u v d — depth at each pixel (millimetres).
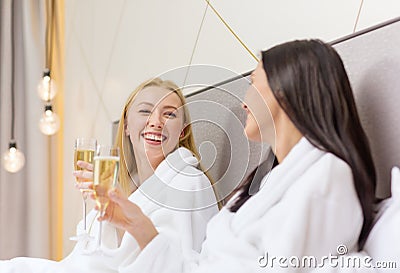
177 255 1297
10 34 2846
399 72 1156
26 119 2822
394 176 1089
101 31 2662
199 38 1967
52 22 2938
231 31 1809
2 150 2785
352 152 1091
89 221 1588
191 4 2033
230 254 1120
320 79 1135
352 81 1293
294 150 1134
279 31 1601
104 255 1381
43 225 2770
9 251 2775
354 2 1352
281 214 1060
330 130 1106
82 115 2746
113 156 1195
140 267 1280
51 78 2883
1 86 2807
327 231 1035
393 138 1158
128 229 1310
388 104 1179
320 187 1043
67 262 1469
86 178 1372
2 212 2760
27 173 2805
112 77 2527
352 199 1063
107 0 2631
